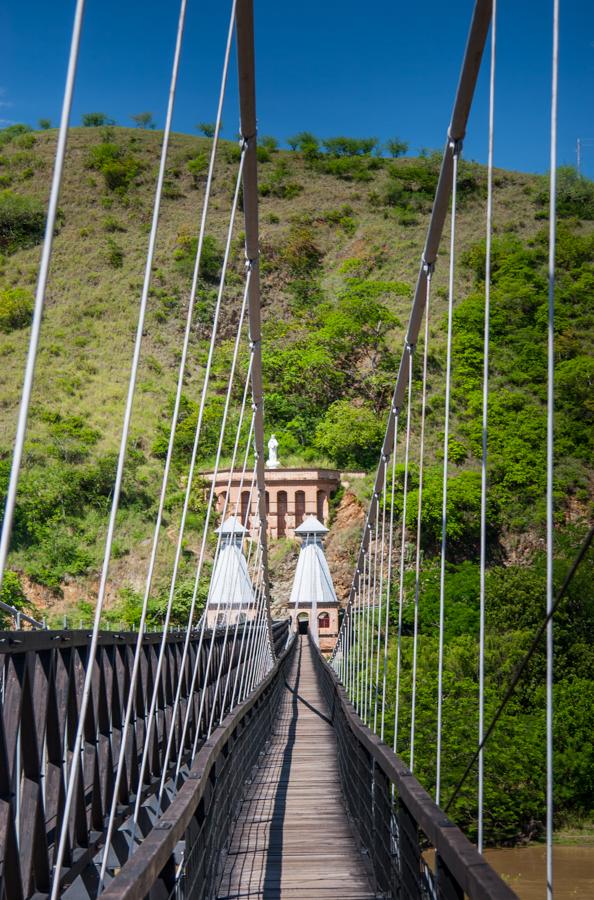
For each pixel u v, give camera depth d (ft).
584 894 71.61
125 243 363.35
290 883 23.95
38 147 439.63
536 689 106.52
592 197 376.07
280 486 224.12
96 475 218.38
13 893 13.41
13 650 13.78
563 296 279.69
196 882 17.48
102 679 21.44
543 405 247.50
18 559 194.80
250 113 27.04
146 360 288.30
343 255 370.73
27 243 358.84
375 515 57.06
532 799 90.68
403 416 255.70
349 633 83.51
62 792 16.75
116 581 197.98
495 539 220.84
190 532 212.64
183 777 35.27
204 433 244.22
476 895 9.89
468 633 145.18
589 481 232.94
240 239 369.09
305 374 272.72
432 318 294.66
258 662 72.28
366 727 27.07
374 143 479.82
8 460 220.84
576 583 122.72
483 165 416.87
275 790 40.40
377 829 22.88
